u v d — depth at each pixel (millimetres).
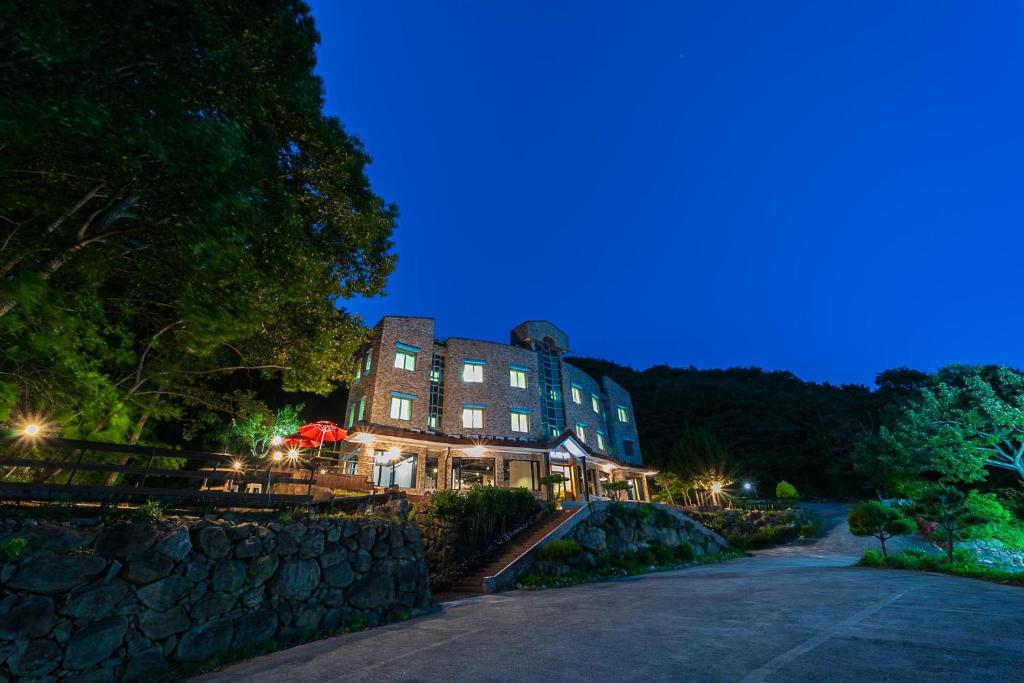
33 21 5840
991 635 6320
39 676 5711
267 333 16516
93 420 12438
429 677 5793
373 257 16500
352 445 26453
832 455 49281
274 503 10352
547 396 34750
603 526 20281
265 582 8352
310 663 6809
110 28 7133
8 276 9039
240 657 7445
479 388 30719
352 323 18578
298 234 11789
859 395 61156
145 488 8078
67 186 9461
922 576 12969
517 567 15312
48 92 7020
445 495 18094
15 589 5820
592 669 5715
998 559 21922
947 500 15352
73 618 6141
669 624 8008
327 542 9734
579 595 12336
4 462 7133
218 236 8969
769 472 50438
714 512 31172
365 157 14586
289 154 13398
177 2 7398
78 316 11070
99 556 6594
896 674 4906
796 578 13312
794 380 76938
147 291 13914
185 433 20484
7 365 10320
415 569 11469
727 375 81688
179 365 17594
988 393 28984
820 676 4957
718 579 14305
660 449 56250
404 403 27531
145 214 9711
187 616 7191
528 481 30125
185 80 8195
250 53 10312
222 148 7668
